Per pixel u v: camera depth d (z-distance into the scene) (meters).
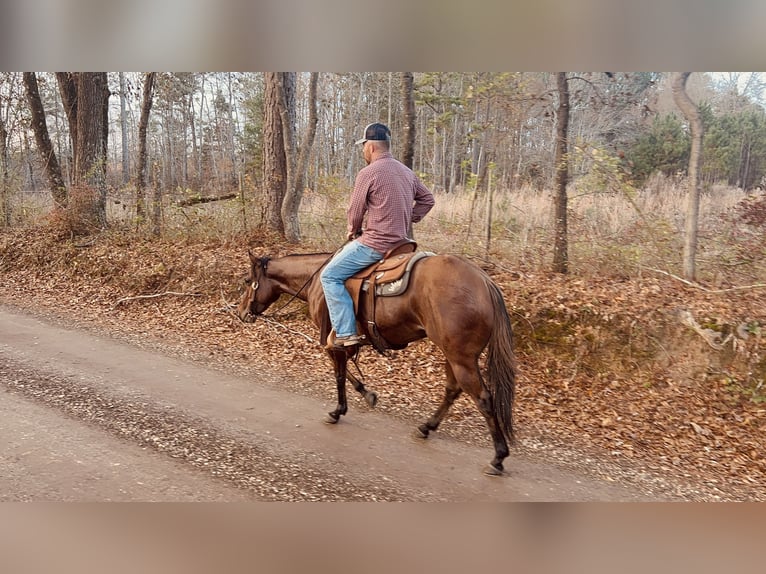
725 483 4.08
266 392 5.43
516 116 9.09
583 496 3.77
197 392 5.33
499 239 8.29
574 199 8.02
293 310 7.63
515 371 3.89
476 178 8.55
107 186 12.01
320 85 17.00
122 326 7.65
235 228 10.10
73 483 3.58
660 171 7.96
